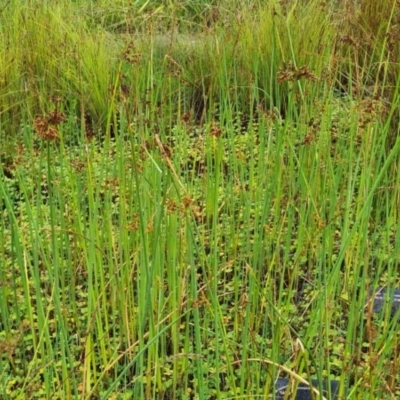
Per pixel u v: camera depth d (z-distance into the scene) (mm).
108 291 2668
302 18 4547
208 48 4676
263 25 4543
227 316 2662
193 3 5855
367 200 2066
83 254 2904
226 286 2795
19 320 2402
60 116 1854
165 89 4098
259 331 2533
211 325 2562
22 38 4770
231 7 5059
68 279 2770
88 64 4621
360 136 2857
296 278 2758
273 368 1929
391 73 3758
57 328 2467
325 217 2988
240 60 4559
